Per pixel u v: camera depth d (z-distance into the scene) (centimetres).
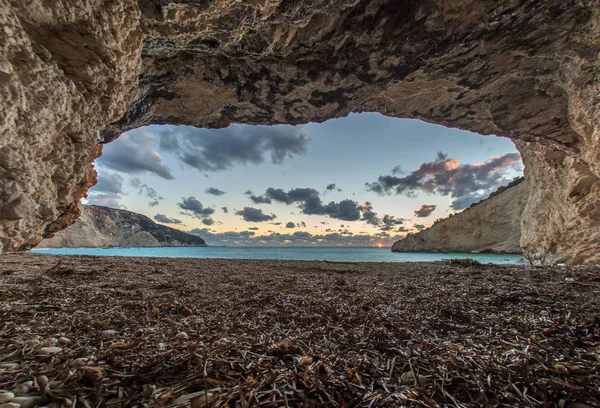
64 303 316
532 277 596
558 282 518
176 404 124
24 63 244
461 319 293
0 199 244
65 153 321
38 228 313
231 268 874
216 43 662
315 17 596
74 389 130
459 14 609
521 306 345
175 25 516
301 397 134
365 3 580
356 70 785
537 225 1633
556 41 686
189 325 252
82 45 304
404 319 293
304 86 851
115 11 331
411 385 152
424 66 780
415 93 948
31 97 253
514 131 1074
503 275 641
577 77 766
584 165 1133
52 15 268
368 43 682
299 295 420
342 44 686
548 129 1014
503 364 180
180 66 766
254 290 461
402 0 581
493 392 148
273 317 294
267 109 979
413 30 646
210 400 127
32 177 271
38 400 121
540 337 234
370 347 212
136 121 924
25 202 265
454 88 905
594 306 332
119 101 403
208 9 480
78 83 317
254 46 684
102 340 201
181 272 709
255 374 157
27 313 267
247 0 452
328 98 916
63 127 304
